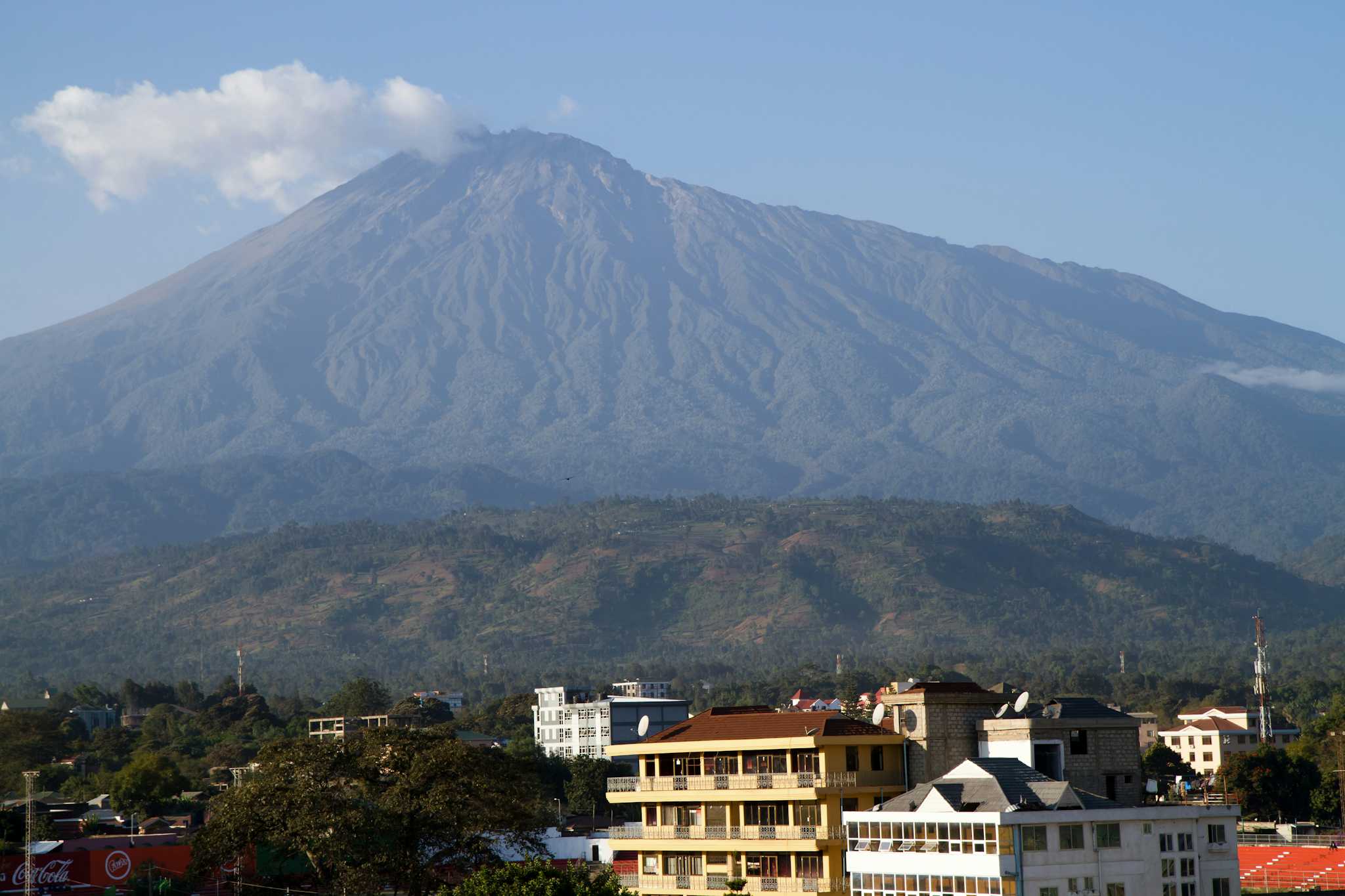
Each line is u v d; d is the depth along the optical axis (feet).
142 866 489.67
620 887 334.03
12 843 512.22
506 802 391.65
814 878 368.48
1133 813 343.67
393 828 380.78
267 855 483.10
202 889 488.85
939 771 374.84
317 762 392.88
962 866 332.80
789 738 376.68
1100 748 375.86
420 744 403.95
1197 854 349.82
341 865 379.14
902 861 344.90
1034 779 350.64
